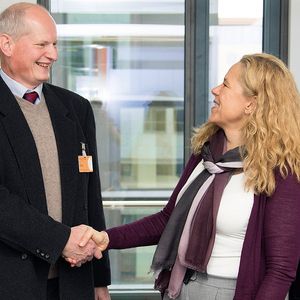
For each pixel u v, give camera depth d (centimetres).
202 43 368
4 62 208
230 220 193
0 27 204
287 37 362
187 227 204
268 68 196
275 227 186
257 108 195
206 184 205
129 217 393
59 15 372
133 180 389
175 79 377
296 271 198
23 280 200
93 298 220
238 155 200
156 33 374
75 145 214
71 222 209
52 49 205
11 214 193
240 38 369
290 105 194
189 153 377
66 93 226
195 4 365
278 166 189
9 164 199
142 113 382
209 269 198
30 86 209
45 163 207
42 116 211
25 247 197
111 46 376
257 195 191
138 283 398
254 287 190
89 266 219
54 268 212
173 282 206
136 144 385
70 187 209
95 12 372
